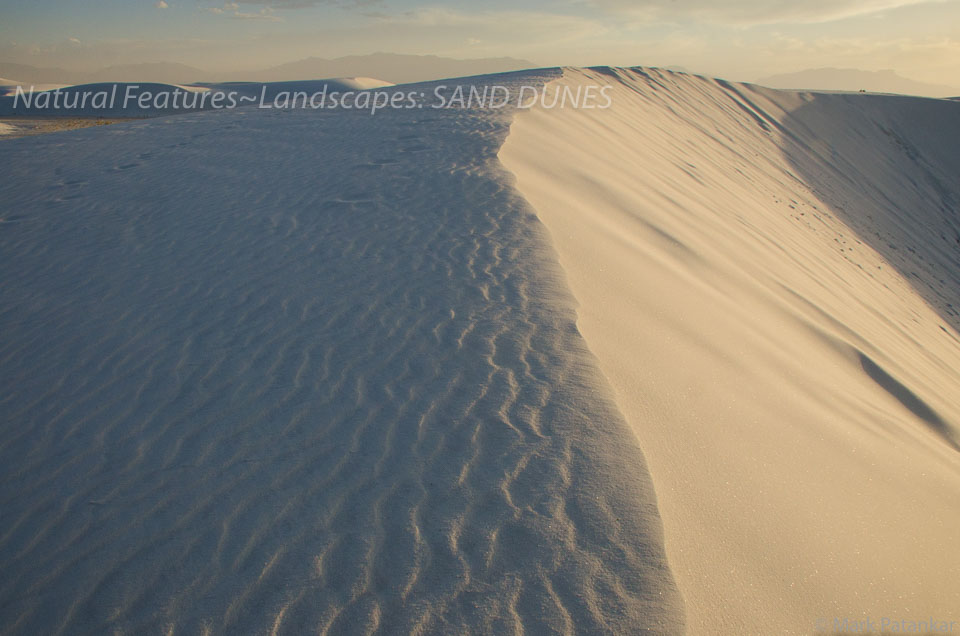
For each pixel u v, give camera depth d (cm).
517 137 974
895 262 1848
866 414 495
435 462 293
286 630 217
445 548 243
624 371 375
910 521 350
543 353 380
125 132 1540
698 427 347
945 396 764
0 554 273
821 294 948
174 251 637
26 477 322
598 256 570
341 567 240
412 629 212
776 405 422
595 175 905
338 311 462
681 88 2708
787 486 328
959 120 4222
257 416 347
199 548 259
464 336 407
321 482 288
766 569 261
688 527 262
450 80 2494
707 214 1045
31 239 727
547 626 209
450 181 752
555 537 244
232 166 1001
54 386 410
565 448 294
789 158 2520
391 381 365
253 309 483
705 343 476
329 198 748
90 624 232
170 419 356
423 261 536
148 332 468
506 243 560
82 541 273
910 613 276
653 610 213
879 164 3244
